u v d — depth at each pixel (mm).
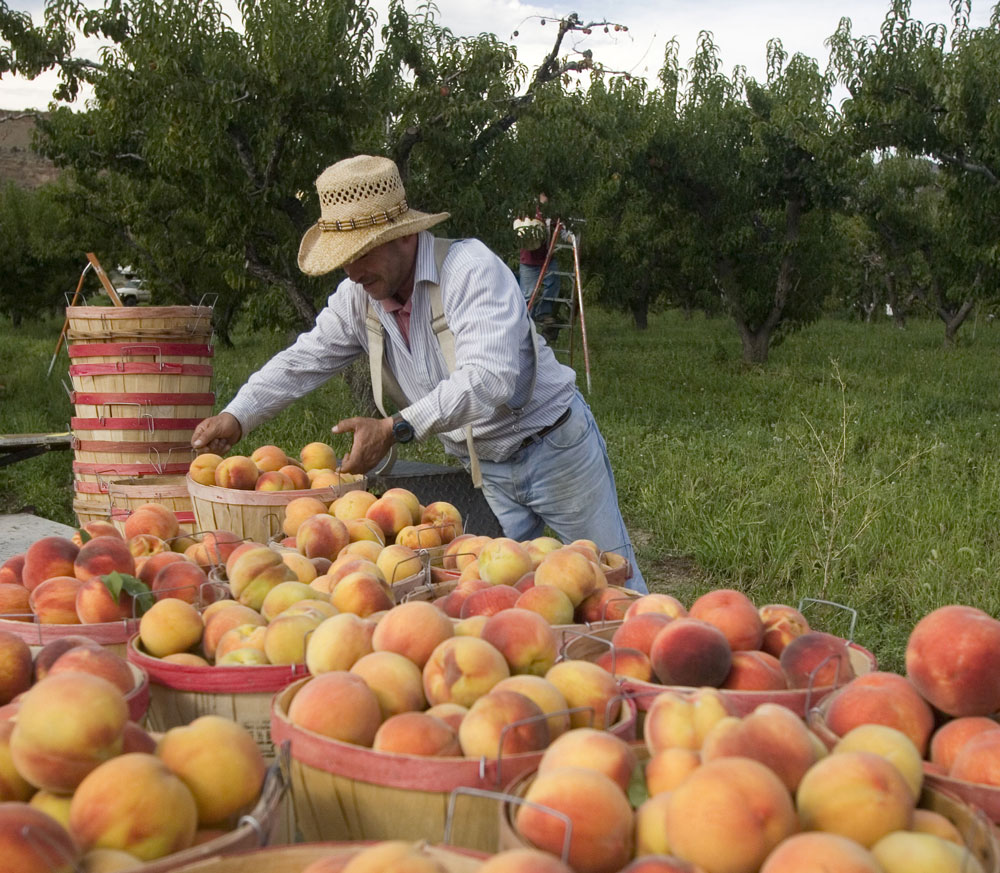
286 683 2412
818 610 5922
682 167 20406
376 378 4227
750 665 2312
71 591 2842
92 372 5734
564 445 4336
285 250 11383
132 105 10938
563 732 2064
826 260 21859
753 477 9070
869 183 25281
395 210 3785
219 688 2400
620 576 3414
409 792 1882
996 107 13898
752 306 21469
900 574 6445
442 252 3920
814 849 1434
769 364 21219
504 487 4484
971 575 6246
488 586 2961
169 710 2473
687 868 1501
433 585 3203
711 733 1810
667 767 1819
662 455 10195
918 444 9883
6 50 11914
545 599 2754
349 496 4062
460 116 11094
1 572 3158
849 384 16938
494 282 3854
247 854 1554
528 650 2330
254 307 12211
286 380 4422
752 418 13180
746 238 20781
